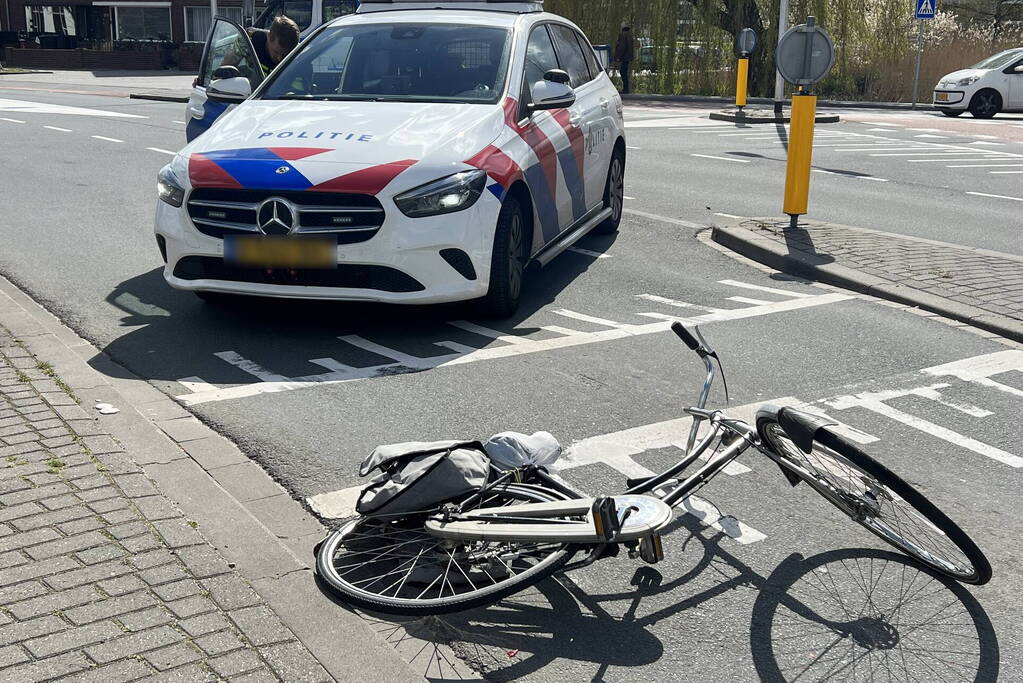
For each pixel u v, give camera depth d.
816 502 4.43
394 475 3.65
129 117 20.52
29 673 2.97
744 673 3.25
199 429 5.02
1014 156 17.05
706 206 11.66
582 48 9.52
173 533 3.77
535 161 7.29
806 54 9.48
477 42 7.79
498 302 6.88
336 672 3.05
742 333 6.82
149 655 3.06
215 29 9.27
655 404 5.51
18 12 49.72
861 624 3.53
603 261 8.90
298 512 4.19
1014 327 6.74
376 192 6.22
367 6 9.03
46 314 6.92
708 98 30.67
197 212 6.49
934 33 33.44
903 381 5.93
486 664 3.26
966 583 3.68
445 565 3.51
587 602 3.62
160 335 6.54
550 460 3.97
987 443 5.09
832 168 15.15
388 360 6.14
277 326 6.78
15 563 3.54
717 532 4.15
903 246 9.06
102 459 4.39
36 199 11.07
